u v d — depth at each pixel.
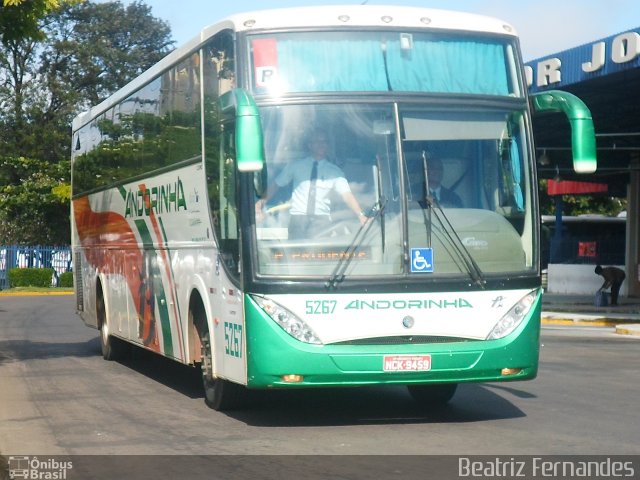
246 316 9.24
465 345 9.36
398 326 9.23
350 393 12.41
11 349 18.81
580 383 13.52
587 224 47.59
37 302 37.19
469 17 10.10
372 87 9.59
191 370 15.33
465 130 9.70
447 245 9.43
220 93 10.11
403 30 9.80
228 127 9.73
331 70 9.59
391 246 9.31
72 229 19.86
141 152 13.80
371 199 9.37
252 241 9.23
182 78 11.75
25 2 13.42
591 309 30.47
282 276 9.16
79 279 18.95
